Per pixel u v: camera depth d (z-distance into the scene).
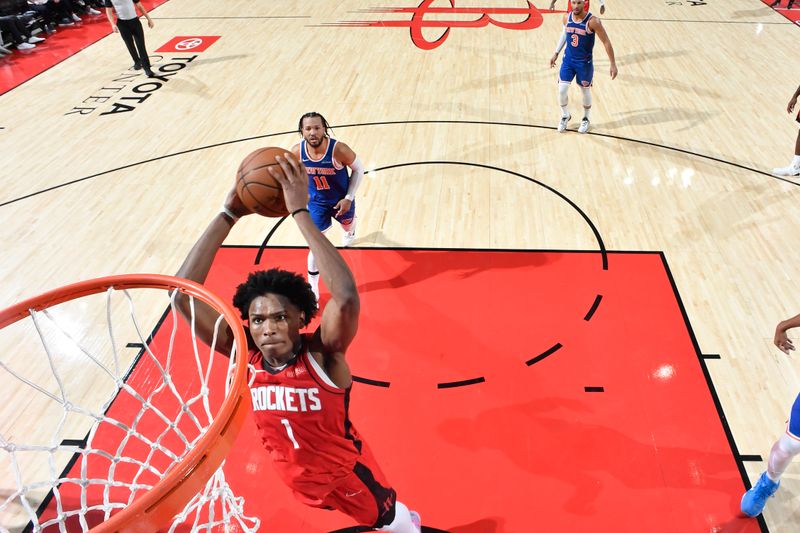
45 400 3.81
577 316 4.27
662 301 4.37
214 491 2.62
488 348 4.05
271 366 2.10
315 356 2.04
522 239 5.04
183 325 4.35
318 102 7.43
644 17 9.99
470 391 3.78
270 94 7.70
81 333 4.31
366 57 8.73
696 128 6.59
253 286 1.98
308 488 2.33
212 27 10.17
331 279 1.82
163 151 6.55
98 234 5.33
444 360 3.98
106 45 9.61
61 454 3.48
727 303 4.34
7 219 5.57
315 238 1.85
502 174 5.90
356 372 3.92
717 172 5.84
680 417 3.56
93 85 8.20
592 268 4.70
